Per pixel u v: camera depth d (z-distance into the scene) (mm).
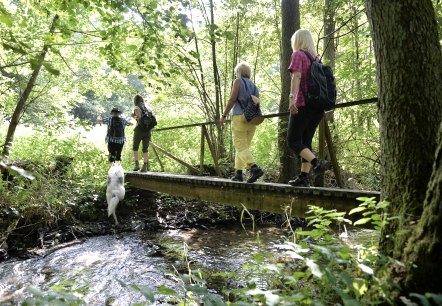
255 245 6055
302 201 4145
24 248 5859
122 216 7859
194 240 6574
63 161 8375
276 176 8586
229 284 4293
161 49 4316
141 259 5469
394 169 2281
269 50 11688
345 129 6883
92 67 9883
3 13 2174
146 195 8539
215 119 9570
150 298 1721
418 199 2107
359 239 4988
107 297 4043
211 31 4125
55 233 6500
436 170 1858
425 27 2279
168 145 11117
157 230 7324
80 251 5871
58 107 9703
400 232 1931
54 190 6883
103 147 12398
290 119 3857
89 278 4648
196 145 10977
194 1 9430
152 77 4523
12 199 6008
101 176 8523
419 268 1759
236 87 4785
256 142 9773
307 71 3660
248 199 4902
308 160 3879
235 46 10586
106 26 4641
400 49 2283
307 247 2014
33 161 7238
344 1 8141
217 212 7953
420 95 2230
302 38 3791
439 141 1897
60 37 4555
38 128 8297
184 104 11281
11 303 3914
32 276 4746
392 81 2316
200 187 5930
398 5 2299
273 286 2650
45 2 4922
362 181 6828
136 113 7965
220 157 9664
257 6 10266
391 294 1782
